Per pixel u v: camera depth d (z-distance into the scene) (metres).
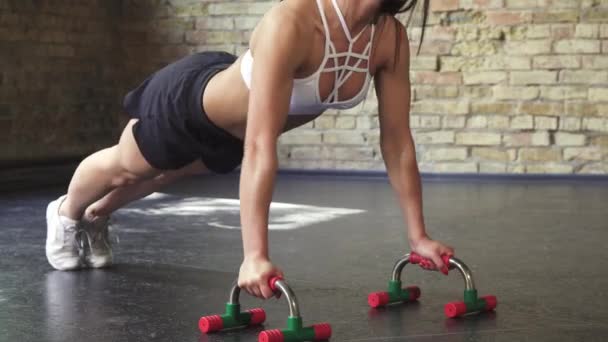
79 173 2.85
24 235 3.99
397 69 2.36
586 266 3.20
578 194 5.72
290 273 3.07
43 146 6.95
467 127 6.89
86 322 2.39
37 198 5.46
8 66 6.67
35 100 6.89
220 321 2.28
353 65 2.23
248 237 2.06
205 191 5.80
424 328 2.29
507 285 2.86
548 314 2.45
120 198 2.98
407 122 2.40
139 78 7.64
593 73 6.63
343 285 2.86
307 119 2.44
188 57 2.58
